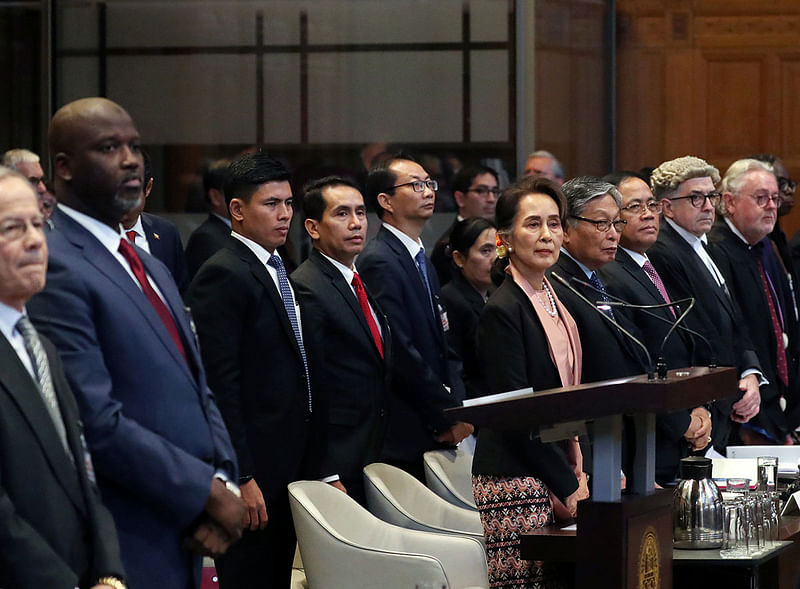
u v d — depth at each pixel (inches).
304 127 505.7
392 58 508.1
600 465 234.8
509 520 275.9
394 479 328.8
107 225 222.7
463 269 422.0
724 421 385.7
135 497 214.1
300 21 504.4
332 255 339.3
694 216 392.8
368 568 271.1
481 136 509.7
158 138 501.4
